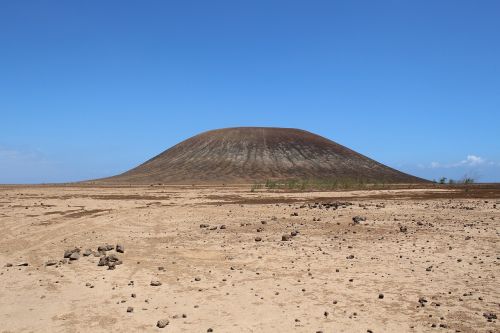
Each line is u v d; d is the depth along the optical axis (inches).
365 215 933.8
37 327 340.8
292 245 636.1
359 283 442.3
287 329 331.9
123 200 1409.9
